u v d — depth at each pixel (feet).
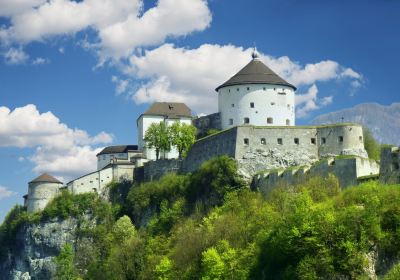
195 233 465.06
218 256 404.98
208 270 401.29
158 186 599.16
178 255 451.12
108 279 510.17
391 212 341.00
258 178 513.04
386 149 407.44
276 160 529.45
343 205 369.50
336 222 346.74
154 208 595.06
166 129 646.33
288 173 483.10
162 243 505.66
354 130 522.06
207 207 527.81
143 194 609.83
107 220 645.51
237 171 526.57
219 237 439.22
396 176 397.80
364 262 328.90
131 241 530.68
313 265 339.57
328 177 448.24
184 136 632.38
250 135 538.06
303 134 533.96
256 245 400.06
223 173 529.45
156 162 637.30
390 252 330.95
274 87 610.24
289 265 357.82
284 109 610.24
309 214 361.51
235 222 446.19
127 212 634.84
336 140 523.70
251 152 533.96
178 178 586.45
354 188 387.14
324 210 360.48
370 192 369.09
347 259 331.36
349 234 338.75
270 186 497.46
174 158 634.84
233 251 403.95
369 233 335.47
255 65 627.46
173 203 566.77
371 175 423.64
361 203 367.66
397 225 336.08
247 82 609.01
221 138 561.02
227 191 520.01
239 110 610.24
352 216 343.05
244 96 609.83
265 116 605.31
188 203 553.64
